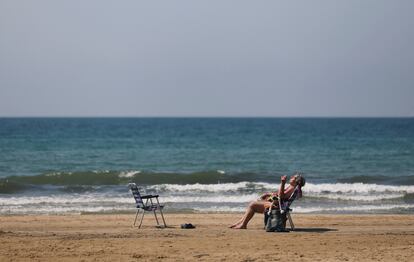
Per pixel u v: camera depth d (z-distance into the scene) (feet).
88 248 127.44
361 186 285.43
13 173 372.58
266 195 160.56
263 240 138.00
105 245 131.03
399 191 272.92
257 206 157.79
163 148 589.73
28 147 576.61
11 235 145.28
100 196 250.78
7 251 123.65
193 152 542.57
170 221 175.32
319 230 157.07
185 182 323.78
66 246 129.49
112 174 325.21
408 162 452.76
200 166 427.33
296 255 120.16
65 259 116.57
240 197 246.47
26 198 240.12
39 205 219.41
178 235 146.00
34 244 131.64
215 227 162.50
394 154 520.83
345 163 447.42
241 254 121.29
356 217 185.06
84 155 497.46
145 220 177.27
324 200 239.91
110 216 185.26
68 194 258.78
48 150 542.16
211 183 319.88
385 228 162.81
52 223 169.48
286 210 153.07
